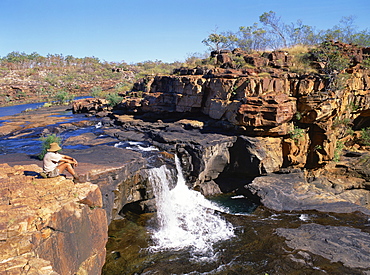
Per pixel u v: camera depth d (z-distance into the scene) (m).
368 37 34.12
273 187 17.55
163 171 16.02
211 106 21.33
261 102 18.56
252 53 26.73
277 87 19.89
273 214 15.52
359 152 23.66
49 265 5.31
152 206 15.24
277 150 19.73
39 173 9.18
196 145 18.06
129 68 127.06
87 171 11.88
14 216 6.16
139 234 13.77
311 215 15.17
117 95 33.22
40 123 27.70
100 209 8.62
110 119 27.64
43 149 16.00
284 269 11.09
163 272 11.16
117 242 13.09
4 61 112.50
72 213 7.14
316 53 22.77
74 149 17.03
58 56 140.75
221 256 12.15
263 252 12.25
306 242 12.65
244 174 19.48
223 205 17.20
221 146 18.84
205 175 19.09
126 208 15.70
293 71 21.39
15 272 5.01
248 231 13.92
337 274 10.71
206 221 15.11
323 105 19.22
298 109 19.97
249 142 18.77
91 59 144.75
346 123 23.16
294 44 31.70
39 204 6.92
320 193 16.97
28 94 73.12
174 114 24.47
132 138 20.80
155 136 20.12
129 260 11.97
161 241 13.34
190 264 11.66
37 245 5.84
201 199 17.81
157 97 24.75
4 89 73.06
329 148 20.72
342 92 20.67
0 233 5.63
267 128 18.88
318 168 21.20
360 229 13.62
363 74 23.50
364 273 10.69
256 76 20.56
